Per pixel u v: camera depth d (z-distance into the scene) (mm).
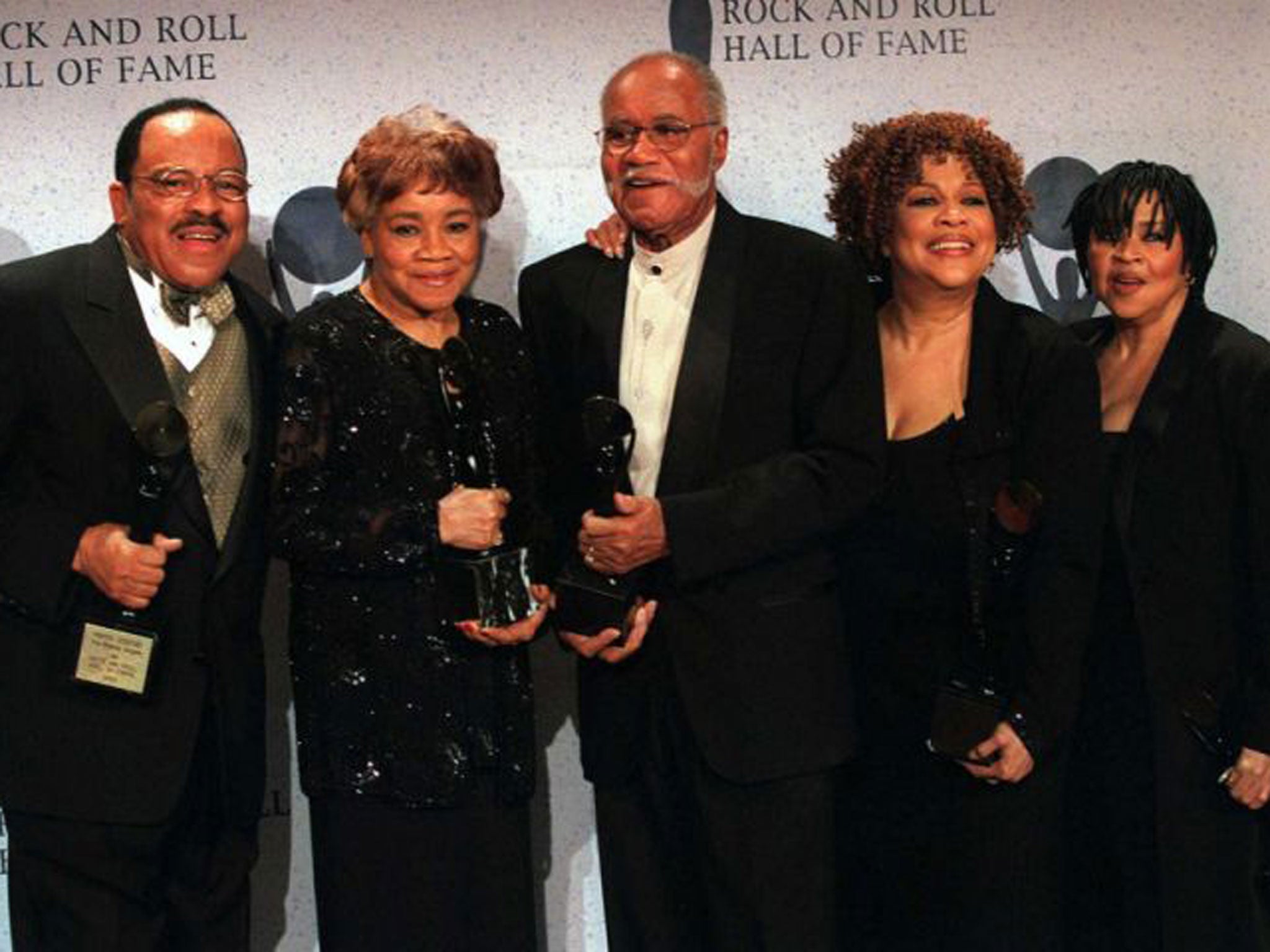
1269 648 2910
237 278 3074
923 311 2943
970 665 2871
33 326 2744
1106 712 2990
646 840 2934
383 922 2738
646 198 2777
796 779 2822
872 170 2934
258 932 3453
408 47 3396
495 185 2748
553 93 3406
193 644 2771
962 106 3434
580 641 2771
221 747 2822
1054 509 2838
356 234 3127
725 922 2875
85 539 2699
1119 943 3039
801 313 2795
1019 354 2873
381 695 2693
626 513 2697
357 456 2662
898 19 3418
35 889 2820
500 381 2811
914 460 2898
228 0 3385
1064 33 3426
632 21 3402
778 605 2818
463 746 2711
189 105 2816
